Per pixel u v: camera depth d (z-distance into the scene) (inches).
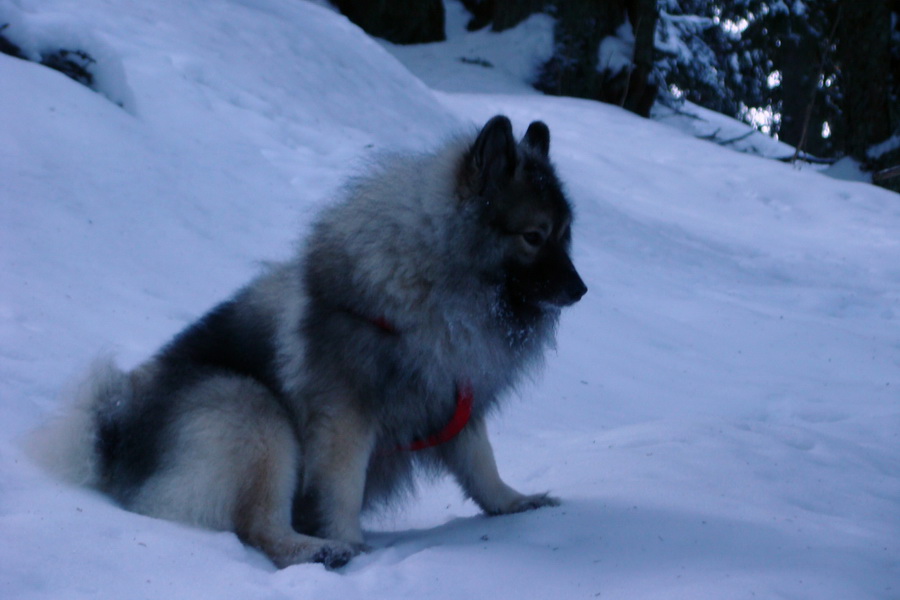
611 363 364.5
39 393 208.2
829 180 823.7
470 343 172.7
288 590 135.1
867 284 584.1
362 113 587.8
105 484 171.2
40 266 286.8
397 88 680.4
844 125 971.9
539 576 142.3
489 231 170.4
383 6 1063.6
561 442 250.7
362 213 173.3
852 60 942.4
